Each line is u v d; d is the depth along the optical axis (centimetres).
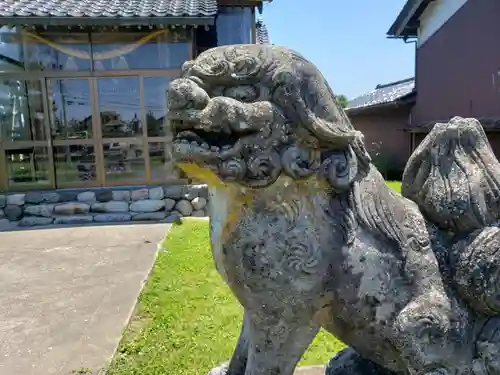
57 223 582
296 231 93
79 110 632
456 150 102
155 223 561
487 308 98
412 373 100
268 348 100
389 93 1437
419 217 103
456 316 99
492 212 99
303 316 97
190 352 226
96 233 514
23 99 623
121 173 640
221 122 84
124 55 623
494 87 759
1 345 243
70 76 621
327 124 88
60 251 438
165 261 380
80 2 625
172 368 212
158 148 639
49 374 212
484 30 778
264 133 86
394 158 1115
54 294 318
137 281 339
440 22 930
